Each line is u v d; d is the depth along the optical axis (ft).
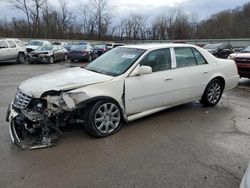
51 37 179.93
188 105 22.06
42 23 175.73
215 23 205.36
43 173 11.57
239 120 18.53
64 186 10.68
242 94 27.20
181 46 19.39
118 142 14.70
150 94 17.15
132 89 16.22
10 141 14.67
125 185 10.77
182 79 18.80
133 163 12.46
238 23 197.98
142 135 15.67
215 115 19.54
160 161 12.66
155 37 222.89
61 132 15.61
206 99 21.18
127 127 16.88
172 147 14.16
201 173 11.63
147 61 17.19
